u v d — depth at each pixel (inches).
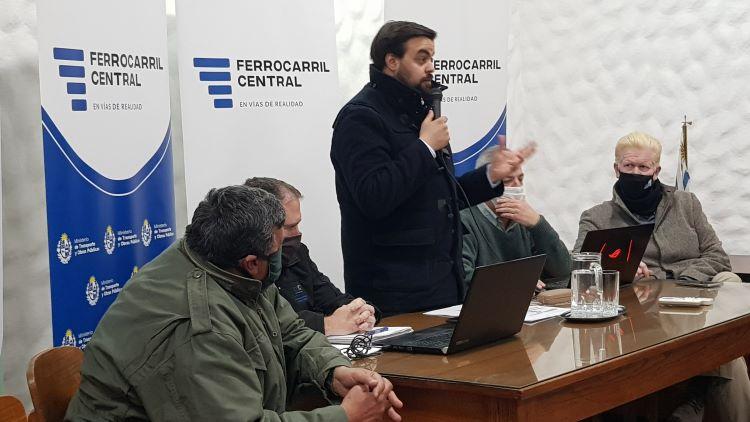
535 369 90.3
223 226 84.0
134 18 131.5
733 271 189.2
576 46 231.9
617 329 111.8
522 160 147.2
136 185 132.5
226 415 77.8
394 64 138.6
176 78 164.4
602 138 230.7
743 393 139.9
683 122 220.4
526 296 107.1
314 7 160.7
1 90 127.6
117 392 81.4
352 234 138.2
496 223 154.2
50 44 117.5
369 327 113.1
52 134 117.6
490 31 194.5
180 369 79.5
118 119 128.4
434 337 105.7
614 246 141.6
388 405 88.0
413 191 132.6
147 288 84.0
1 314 109.4
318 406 94.7
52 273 117.3
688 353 110.2
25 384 131.5
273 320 92.0
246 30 152.7
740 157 214.8
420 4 185.0
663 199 175.0
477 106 193.9
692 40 218.2
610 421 144.6
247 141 153.3
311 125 161.0
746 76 213.5
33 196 132.3
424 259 137.5
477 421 86.1
